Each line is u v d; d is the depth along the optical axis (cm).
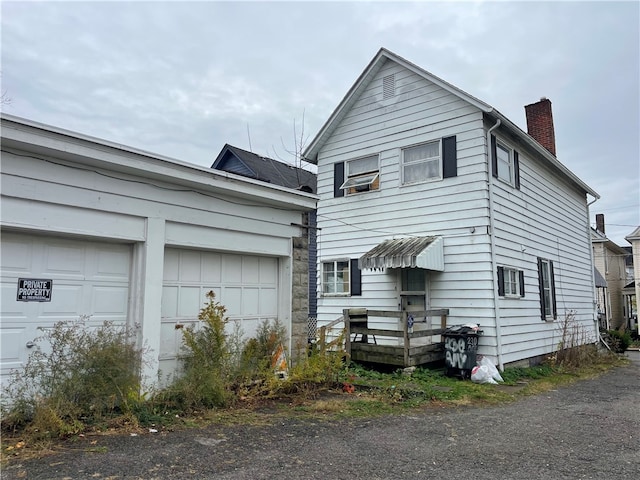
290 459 459
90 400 536
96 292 618
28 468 405
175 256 716
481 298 1093
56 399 503
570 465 466
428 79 1223
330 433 560
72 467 411
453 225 1158
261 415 629
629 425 641
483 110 1112
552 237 1491
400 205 1268
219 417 603
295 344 852
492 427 622
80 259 606
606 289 2834
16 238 550
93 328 608
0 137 505
